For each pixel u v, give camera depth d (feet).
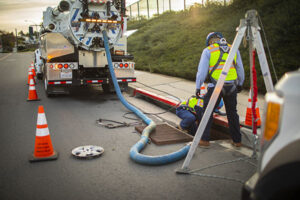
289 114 5.66
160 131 17.70
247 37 11.48
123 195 10.38
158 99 25.20
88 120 20.81
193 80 34.14
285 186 5.34
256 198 5.60
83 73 29.63
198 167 12.76
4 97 29.60
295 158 5.50
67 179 11.65
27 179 11.66
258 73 26.94
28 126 19.30
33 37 46.09
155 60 46.91
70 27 27.02
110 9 27.63
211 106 11.70
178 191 10.66
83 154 13.97
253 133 13.46
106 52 27.02
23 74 52.47
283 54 28.27
